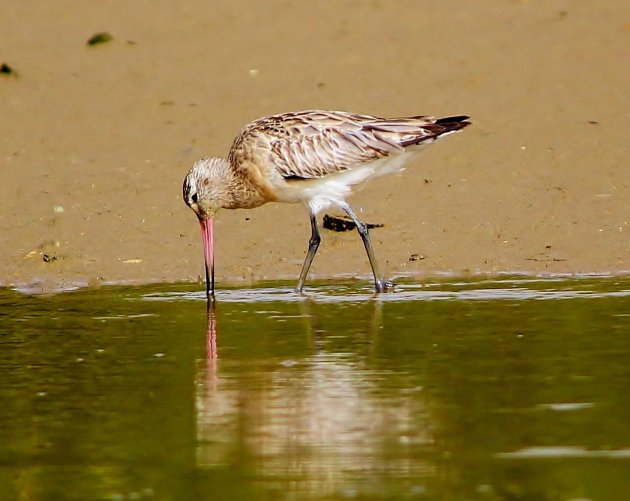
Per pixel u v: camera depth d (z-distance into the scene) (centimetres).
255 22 2278
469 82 2020
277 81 2052
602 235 1598
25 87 2081
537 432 940
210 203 1517
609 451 900
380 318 1296
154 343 1218
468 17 2253
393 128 1499
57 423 990
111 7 2381
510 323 1255
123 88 2062
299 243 1630
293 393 1043
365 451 914
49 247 1619
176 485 863
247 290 1466
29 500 848
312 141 1498
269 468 888
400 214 1681
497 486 849
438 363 1119
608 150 1809
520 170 1772
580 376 1068
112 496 854
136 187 1767
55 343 1226
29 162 1844
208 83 2061
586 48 2114
